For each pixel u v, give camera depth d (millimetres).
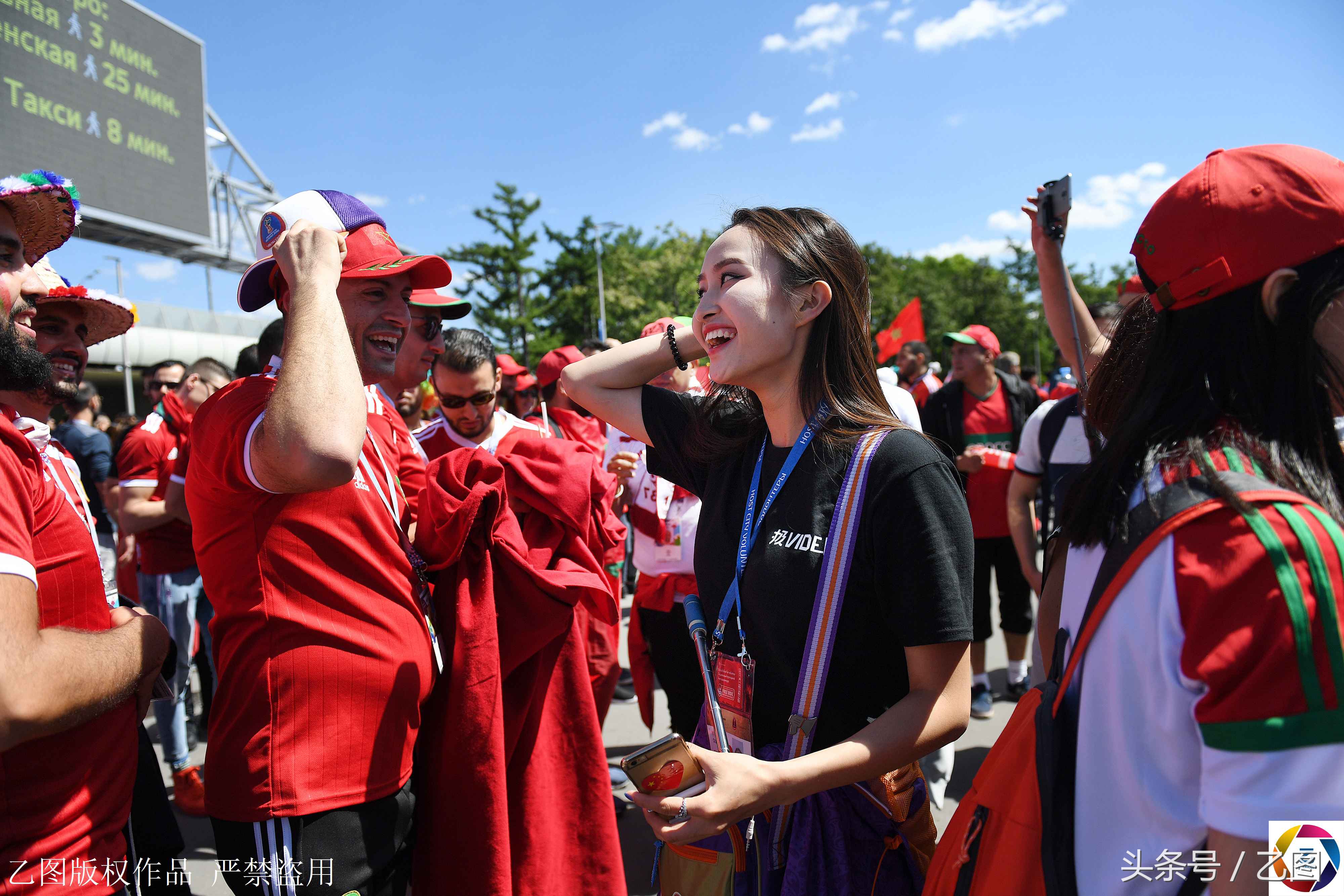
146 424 3777
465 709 1687
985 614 4160
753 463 1499
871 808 1307
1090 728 874
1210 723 738
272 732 1449
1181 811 812
